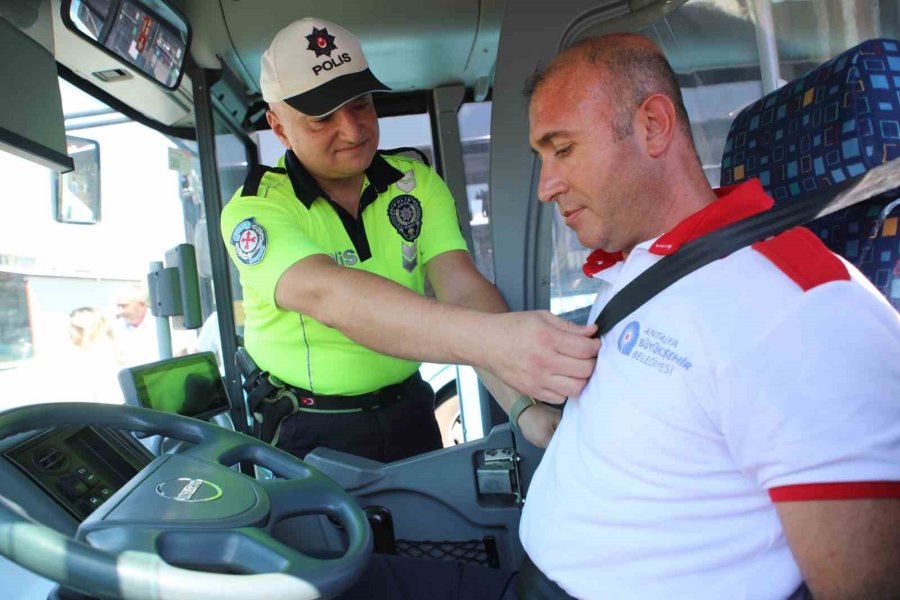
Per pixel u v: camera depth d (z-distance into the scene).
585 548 1.11
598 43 1.16
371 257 1.96
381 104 3.62
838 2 1.98
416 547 1.88
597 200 1.16
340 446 2.00
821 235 1.39
